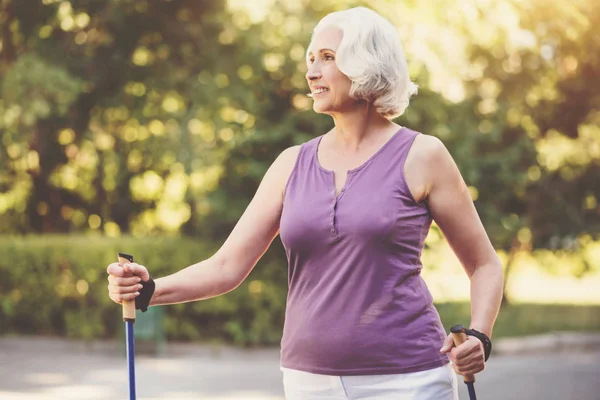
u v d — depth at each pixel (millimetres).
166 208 24781
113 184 23875
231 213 17484
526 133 24234
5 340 17609
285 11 18781
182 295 3881
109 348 17375
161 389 12680
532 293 35500
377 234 3541
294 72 17672
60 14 20250
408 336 3561
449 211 3697
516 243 26656
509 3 18625
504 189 20797
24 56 18891
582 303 31016
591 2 21172
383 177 3625
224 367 15117
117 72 20719
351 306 3566
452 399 3672
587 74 24906
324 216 3605
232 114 20094
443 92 18422
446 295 18438
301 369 3656
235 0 20141
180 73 20547
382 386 3561
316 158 3766
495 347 18281
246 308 17141
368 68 3613
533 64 23141
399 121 16906
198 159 19031
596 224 26828
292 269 3703
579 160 27062
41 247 18094
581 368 15789
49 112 19219
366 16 3666
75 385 12906
